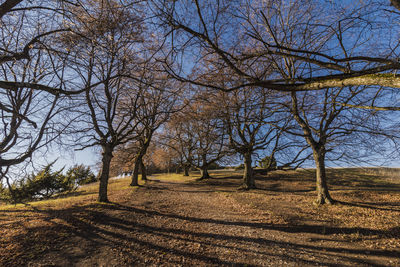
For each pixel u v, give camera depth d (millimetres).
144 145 22344
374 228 7824
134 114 14031
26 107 7316
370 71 2367
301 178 24031
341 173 21359
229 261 6016
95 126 12766
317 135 12266
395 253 5840
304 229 8258
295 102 9797
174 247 7012
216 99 6242
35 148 6102
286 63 10477
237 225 9125
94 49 5074
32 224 8633
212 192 18922
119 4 3463
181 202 14336
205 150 12938
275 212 10844
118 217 10008
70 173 25438
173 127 17969
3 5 3404
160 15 3090
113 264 5898
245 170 20156
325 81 2650
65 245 6906
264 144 12500
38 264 5695
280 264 5711
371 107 5508
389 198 12984
